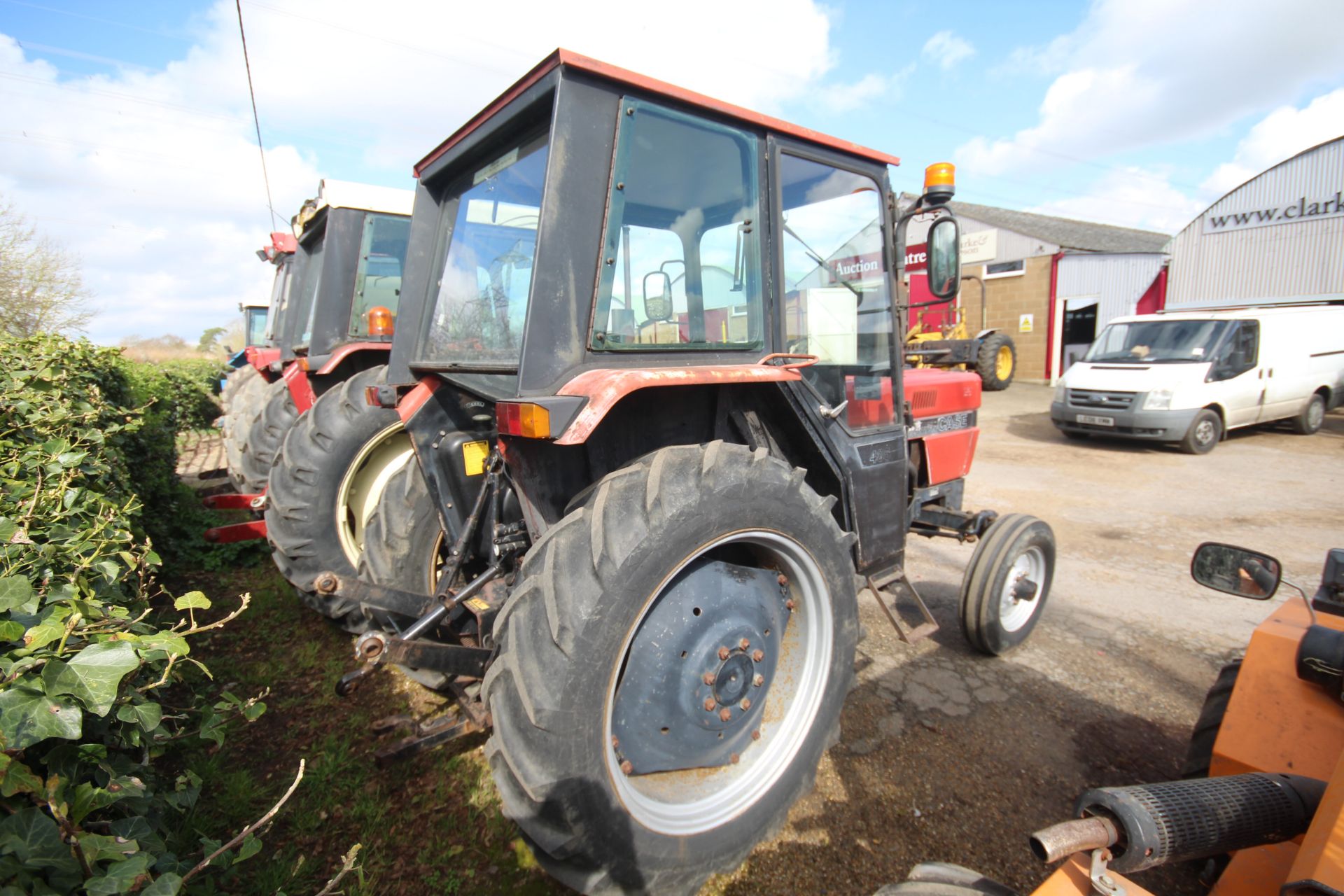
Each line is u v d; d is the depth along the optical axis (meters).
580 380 1.73
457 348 2.38
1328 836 1.03
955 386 3.75
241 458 4.86
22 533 1.42
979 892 1.24
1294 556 4.88
